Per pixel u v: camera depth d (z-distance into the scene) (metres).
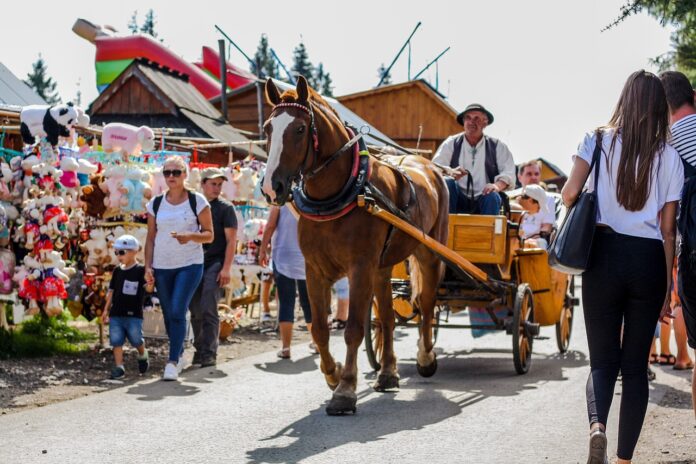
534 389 8.03
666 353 9.68
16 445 5.73
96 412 6.79
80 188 9.34
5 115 9.54
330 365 7.37
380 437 6.06
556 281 9.71
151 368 8.91
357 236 6.82
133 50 33.06
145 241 9.45
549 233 11.06
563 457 5.54
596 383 4.83
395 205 7.33
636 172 4.79
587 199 4.86
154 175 9.83
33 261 8.64
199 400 7.35
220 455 5.54
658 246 4.84
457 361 9.97
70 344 9.59
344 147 6.79
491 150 10.01
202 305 9.25
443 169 9.41
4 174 8.78
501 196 9.77
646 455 5.61
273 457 5.50
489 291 8.95
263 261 9.90
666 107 4.91
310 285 7.19
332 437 6.06
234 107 31.48
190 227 8.48
